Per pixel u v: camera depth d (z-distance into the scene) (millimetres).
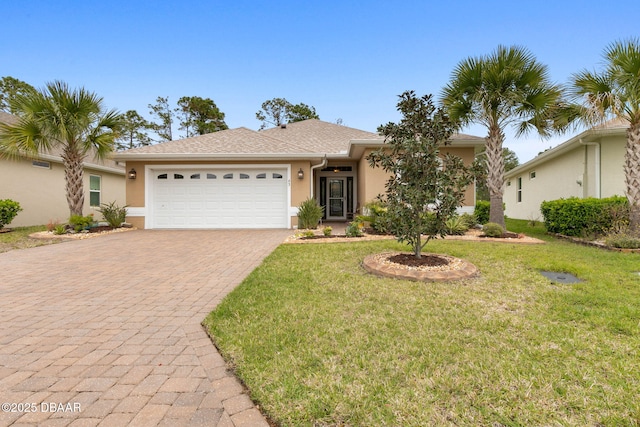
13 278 4973
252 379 2225
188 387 2158
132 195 11461
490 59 8391
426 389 2096
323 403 1965
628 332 2875
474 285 4375
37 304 3805
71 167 10336
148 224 11492
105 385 2172
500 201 9078
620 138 10258
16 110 9617
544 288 4191
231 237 9273
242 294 4043
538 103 8234
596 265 5344
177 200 11633
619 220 7734
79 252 7051
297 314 3381
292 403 1979
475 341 2752
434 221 5223
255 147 11891
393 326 3072
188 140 12734
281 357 2512
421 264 5180
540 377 2203
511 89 8289
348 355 2531
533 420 1812
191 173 11633
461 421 1810
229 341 2787
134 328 3121
